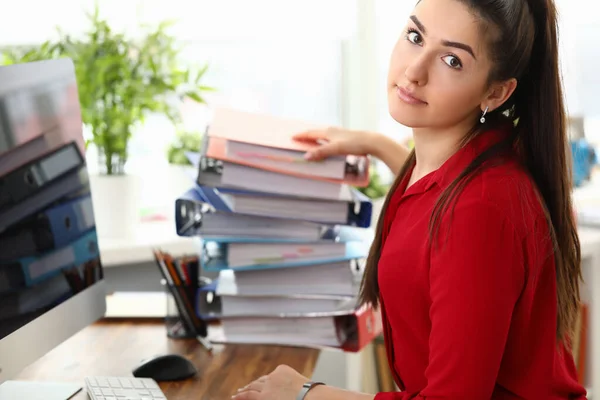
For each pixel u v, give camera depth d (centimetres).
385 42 336
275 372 145
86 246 160
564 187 139
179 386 156
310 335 181
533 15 132
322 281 181
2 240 131
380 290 141
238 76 337
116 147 262
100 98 258
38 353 140
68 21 318
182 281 183
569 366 147
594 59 359
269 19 328
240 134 174
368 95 337
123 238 264
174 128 324
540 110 137
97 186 261
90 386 146
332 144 175
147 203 310
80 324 156
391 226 145
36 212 142
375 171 321
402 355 141
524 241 125
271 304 181
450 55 130
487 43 128
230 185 172
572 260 141
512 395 134
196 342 182
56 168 150
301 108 342
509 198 124
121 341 182
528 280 126
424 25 132
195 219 188
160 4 322
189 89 291
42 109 146
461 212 122
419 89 134
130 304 205
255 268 178
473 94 132
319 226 181
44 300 143
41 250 143
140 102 262
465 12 128
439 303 123
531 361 133
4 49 315
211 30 328
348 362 277
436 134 140
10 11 315
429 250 128
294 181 174
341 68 338
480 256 120
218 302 191
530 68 136
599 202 325
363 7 330
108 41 263
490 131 135
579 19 356
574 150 342
